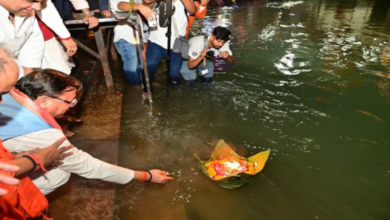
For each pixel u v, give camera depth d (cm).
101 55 444
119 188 262
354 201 255
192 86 479
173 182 271
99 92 461
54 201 244
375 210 246
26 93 179
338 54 648
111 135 346
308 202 253
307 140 339
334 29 887
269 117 387
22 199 171
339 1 1538
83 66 508
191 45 429
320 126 367
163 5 371
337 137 345
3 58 137
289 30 870
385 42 746
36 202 181
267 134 350
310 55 640
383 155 314
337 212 243
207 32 856
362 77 520
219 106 415
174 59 453
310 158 309
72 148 193
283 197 258
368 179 280
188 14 443
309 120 381
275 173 286
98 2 478
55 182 208
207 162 275
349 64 587
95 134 348
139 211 238
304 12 1198
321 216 239
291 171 290
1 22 238
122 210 238
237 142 335
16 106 175
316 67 570
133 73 472
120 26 437
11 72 138
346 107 415
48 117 187
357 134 351
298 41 750
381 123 375
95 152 314
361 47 702
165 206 244
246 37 787
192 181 273
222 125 369
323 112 401
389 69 560
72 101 193
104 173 208
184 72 472
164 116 389
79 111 397
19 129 177
